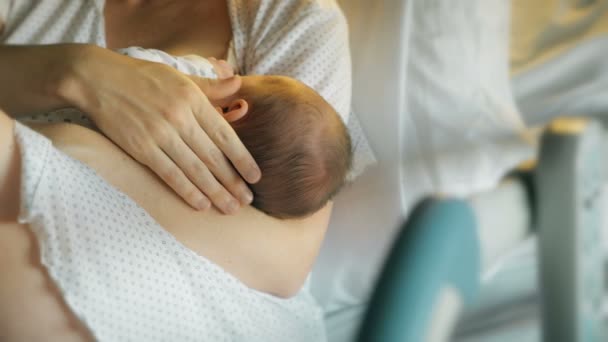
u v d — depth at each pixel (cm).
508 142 137
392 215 134
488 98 150
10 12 125
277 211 98
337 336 127
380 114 145
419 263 35
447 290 36
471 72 151
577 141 50
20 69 95
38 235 78
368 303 35
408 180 137
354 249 134
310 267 110
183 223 91
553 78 152
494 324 92
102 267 81
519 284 97
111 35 133
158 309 86
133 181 88
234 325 95
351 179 127
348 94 126
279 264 101
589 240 51
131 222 85
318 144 95
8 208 78
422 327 34
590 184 52
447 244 36
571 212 49
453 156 138
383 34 149
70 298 78
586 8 156
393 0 149
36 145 77
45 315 80
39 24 123
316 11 126
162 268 86
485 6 153
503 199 48
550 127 52
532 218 50
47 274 80
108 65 93
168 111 89
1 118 76
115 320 82
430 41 152
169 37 131
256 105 95
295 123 93
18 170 78
